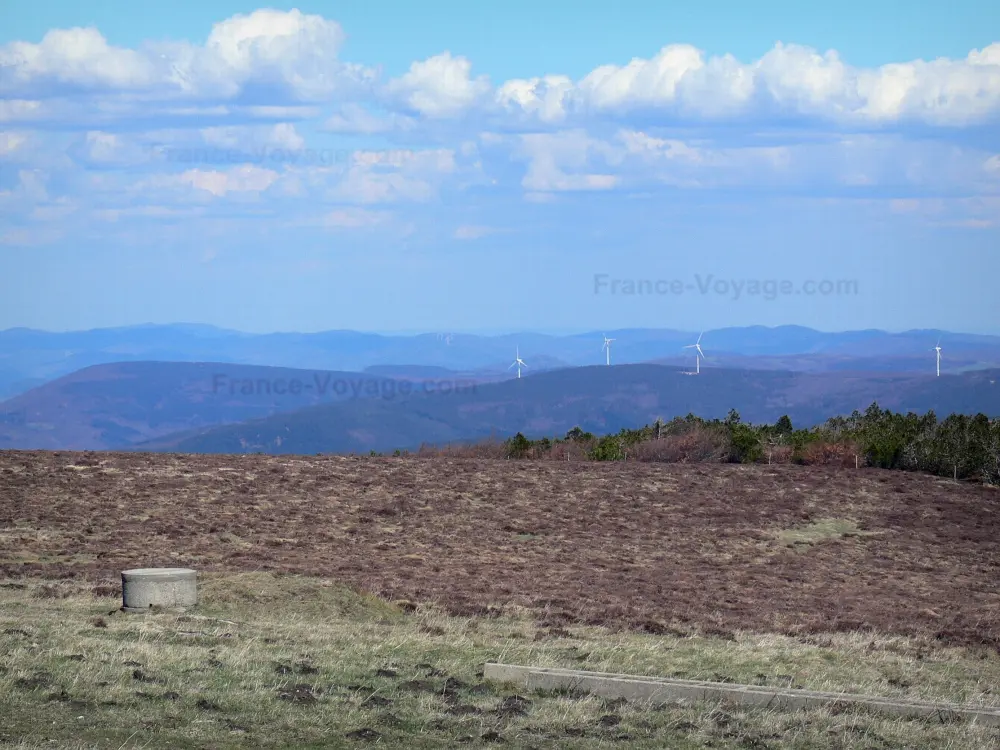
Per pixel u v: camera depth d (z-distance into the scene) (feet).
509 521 155.53
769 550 148.77
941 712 59.36
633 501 173.37
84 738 46.83
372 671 63.98
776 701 60.49
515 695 60.49
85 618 76.95
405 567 119.44
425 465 193.06
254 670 61.36
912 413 232.94
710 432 230.07
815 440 225.56
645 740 52.70
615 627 87.61
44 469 165.17
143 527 135.23
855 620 97.71
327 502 160.04
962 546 158.71
